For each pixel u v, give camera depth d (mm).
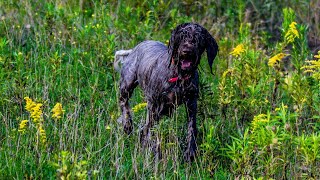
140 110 12484
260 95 12414
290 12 13727
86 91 13586
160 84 11250
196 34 10734
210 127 11359
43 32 15406
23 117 11859
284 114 10617
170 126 11250
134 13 17266
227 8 18000
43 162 10539
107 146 11320
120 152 11023
